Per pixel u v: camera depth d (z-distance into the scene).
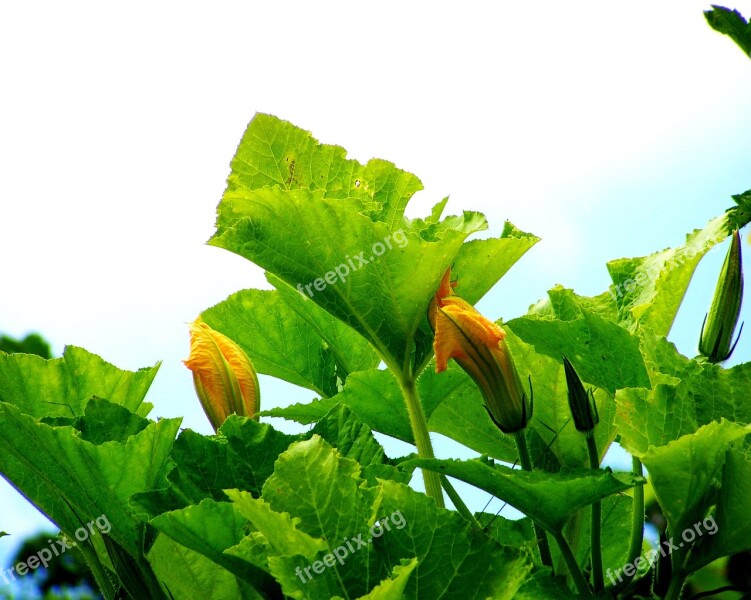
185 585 1.26
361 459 1.28
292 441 1.29
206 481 1.26
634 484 1.16
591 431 1.24
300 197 1.30
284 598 1.18
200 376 1.34
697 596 1.24
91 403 1.31
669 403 1.24
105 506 1.26
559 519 1.19
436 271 1.31
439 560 1.16
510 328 1.32
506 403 1.25
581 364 1.31
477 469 1.17
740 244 1.35
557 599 1.18
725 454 1.18
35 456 1.26
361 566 1.15
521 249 1.34
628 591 1.25
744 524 1.18
